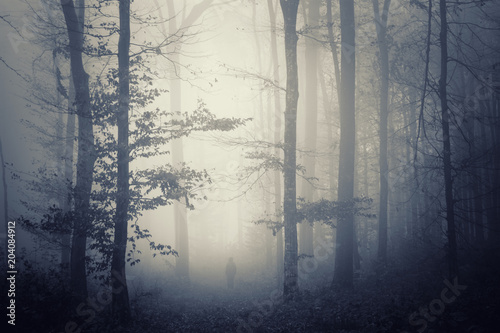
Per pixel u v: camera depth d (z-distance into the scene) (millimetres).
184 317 12180
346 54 14688
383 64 18109
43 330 8742
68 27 12977
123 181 11055
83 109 12258
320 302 11484
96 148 11734
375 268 16281
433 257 14250
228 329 10000
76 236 12734
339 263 13695
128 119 11648
